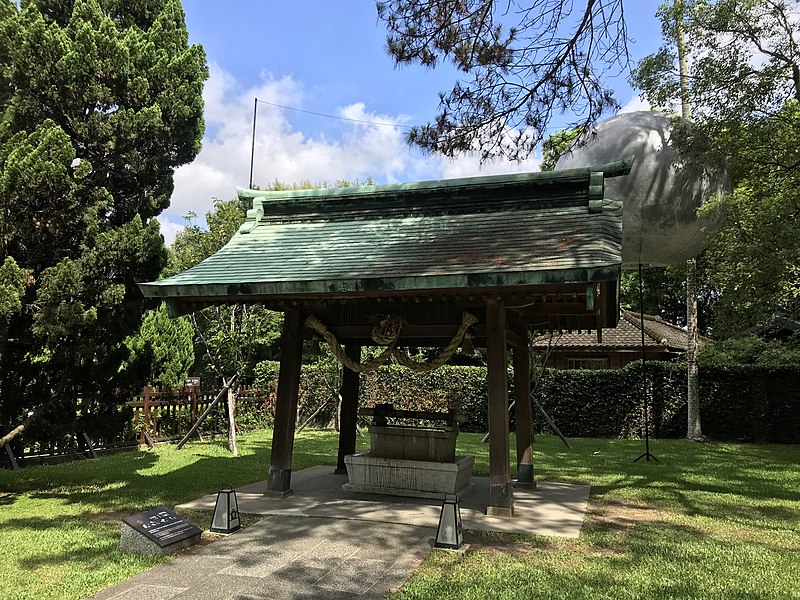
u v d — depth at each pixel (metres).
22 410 8.46
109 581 4.45
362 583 4.41
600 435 16.88
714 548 5.34
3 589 4.29
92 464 10.54
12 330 8.12
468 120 7.66
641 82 9.71
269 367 18.58
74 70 7.82
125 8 9.49
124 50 8.29
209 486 8.38
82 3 8.38
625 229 9.09
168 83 8.97
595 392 17.03
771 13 8.67
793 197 8.91
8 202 7.14
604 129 9.48
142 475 9.41
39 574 4.63
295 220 8.55
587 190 7.33
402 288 5.96
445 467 7.45
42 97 8.01
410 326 7.43
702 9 8.94
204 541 5.55
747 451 13.18
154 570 4.71
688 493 8.14
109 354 8.90
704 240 9.45
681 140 8.78
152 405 13.50
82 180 8.12
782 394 15.23
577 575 4.55
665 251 9.45
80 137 8.16
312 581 4.45
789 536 5.87
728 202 8.79
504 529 5.96
